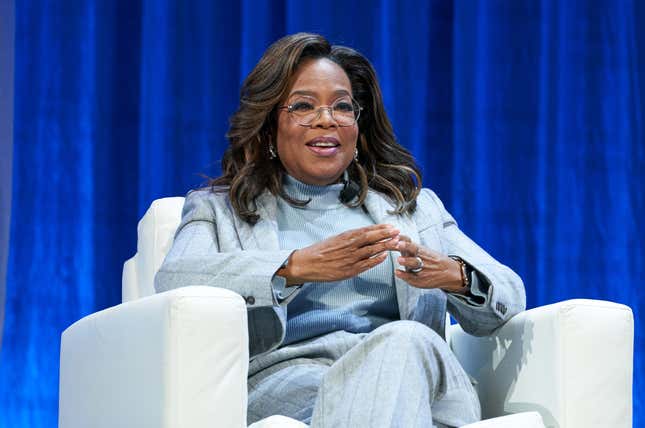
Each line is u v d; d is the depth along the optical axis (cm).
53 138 941
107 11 951
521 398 592
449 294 619
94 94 945
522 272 997
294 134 645
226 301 512
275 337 595
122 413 542
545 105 1003
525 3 1005
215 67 960
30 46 945
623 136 1013
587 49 1014
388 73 979
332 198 664
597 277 1007
